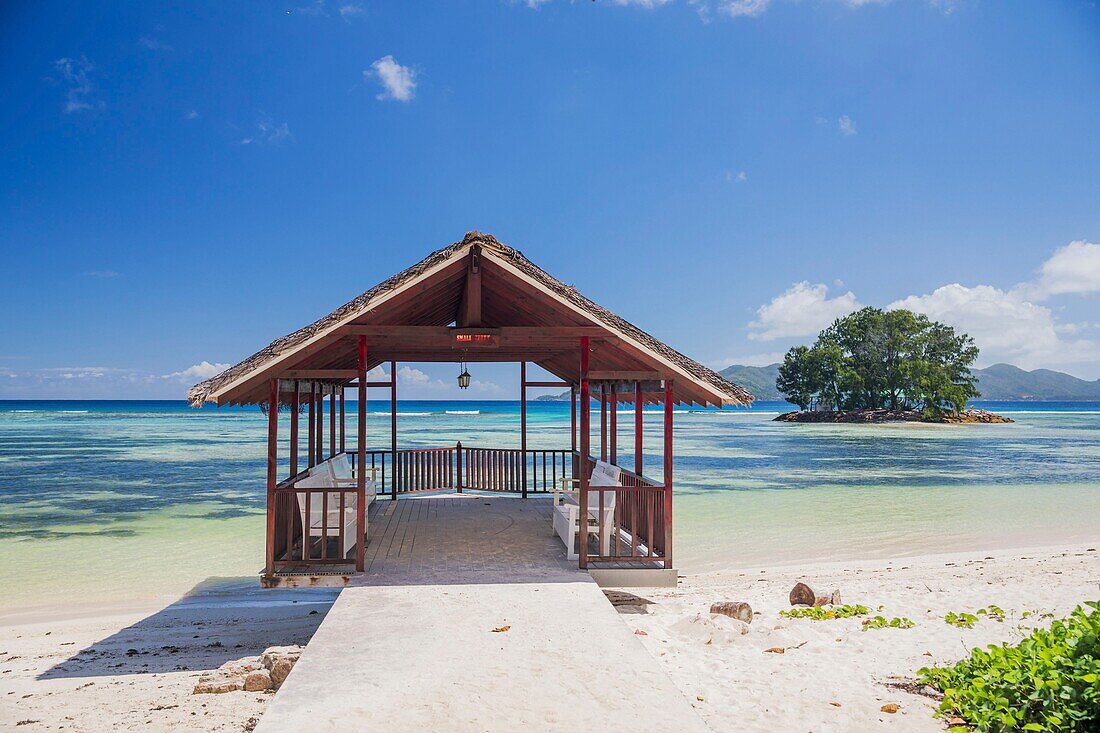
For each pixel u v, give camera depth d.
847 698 5.60
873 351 100.69
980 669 5.62
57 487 23.50
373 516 12.33
